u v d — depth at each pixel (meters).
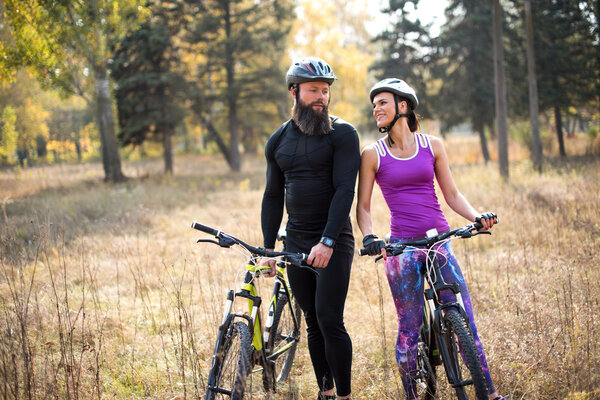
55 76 18.56
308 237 3.38
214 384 2.93
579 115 30.16
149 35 24.56
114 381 3.93
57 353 4.33
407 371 3.28
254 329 3.25
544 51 24.69
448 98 27.38
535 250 6.93
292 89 3.33
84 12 17.53
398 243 3.06
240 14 28.27
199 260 7.30
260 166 35.25
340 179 3.21
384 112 3.29
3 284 5.80
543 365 3.56
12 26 13.00
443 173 3.41
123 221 10.42
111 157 22.08
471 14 26.09
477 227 3.00
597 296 4.62
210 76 30.05
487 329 4.28
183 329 4.94
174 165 36.53
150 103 25.58
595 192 9.56
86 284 6.25
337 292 3.28
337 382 3.30
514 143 30.67
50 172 30.19
